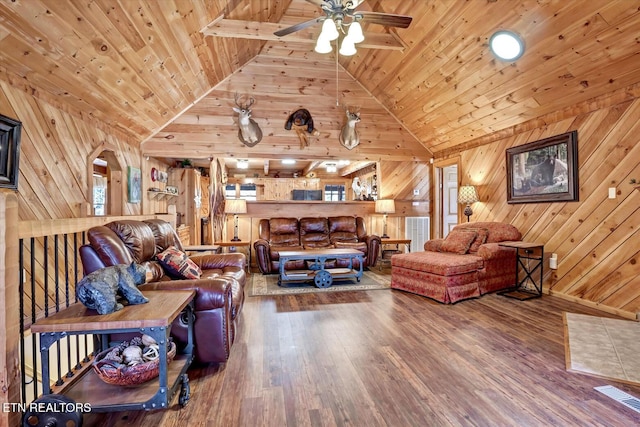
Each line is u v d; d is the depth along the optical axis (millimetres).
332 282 4934
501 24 3279
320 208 6508
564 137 3896
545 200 4168
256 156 5680
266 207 6316
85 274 2092
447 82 4488
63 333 1620
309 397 1961
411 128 6137
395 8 3787
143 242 2715
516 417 1764
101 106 3625
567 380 2137
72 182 3316
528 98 4008
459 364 2357
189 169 7043
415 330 3010
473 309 3621
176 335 2279
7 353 1508
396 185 6641
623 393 1984
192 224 7051
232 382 2137
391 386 2076
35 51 2426
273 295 4258
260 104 5641
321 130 5906
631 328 3000
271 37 3795
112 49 2865
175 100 4770
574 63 3264
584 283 3740
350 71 5754
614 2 2588
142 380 1811
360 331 2992
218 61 4637
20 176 2629
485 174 5219
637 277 3230
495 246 4172
